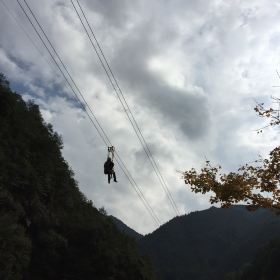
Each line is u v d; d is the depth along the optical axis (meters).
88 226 98.31
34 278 76.12
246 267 166.88
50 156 107.62
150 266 127.25
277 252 141.62
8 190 76.25
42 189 89.44
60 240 84.12
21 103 111.88
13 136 92.94
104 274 91.75
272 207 13.05
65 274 83.25
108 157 21.94
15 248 60.34
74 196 119.81
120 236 127.81
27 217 81.38
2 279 55.56
